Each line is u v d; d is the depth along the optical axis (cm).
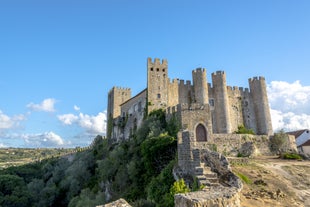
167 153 3884
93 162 8012
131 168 4534
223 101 6438
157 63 6475
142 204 2739
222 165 2564
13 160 19250
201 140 4481
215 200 1147
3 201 7075
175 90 6450
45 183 8956
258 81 7144
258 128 6919
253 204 1941
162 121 5353
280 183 2550
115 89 9369
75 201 6041
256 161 3650
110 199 4788
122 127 7831
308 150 6406
